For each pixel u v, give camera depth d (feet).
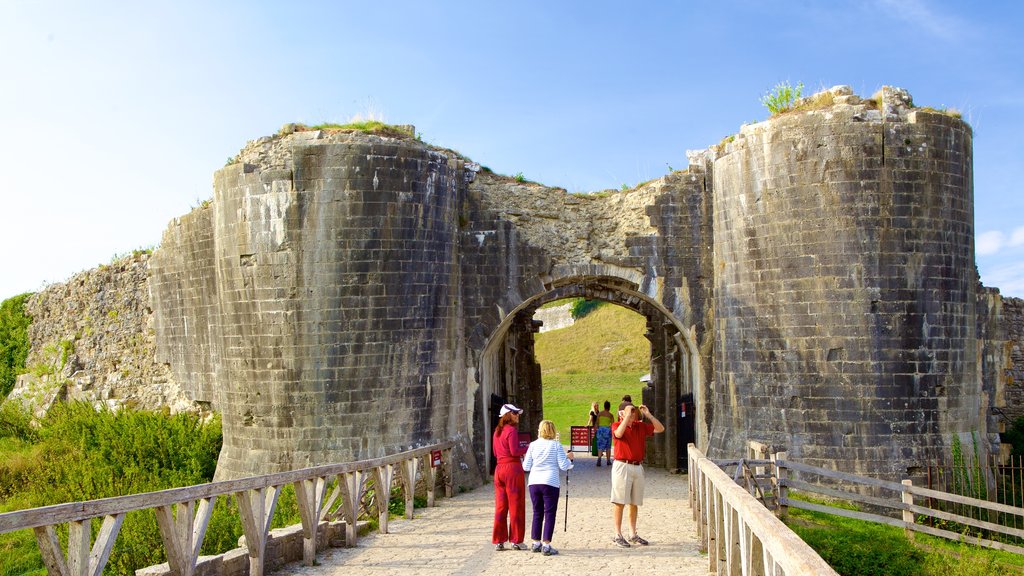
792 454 58.13
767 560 20.38
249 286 60.64
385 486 45.27
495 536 39.60
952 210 59.26
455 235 66.13
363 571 35.55
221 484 31.45
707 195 68.90
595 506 53.62
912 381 57.26
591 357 191.93
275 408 59.36
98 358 99.81
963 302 59.62
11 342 111.86
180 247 85.92
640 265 69.10
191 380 85.56
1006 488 64.18
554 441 39.70
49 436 85.71
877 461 56.54
